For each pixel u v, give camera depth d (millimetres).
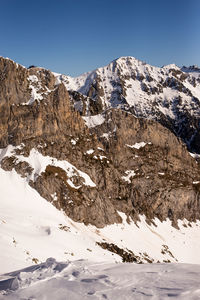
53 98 104000
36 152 91500
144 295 11156
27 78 105375
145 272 13812
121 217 98688
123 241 86188
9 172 85062
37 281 13555
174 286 11672
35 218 69750
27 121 94812
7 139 92062
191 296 10664
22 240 49312
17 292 12742
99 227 86312
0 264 30391
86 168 99938
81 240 68812
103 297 11375
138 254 83062
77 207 84312
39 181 84312
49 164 90250
